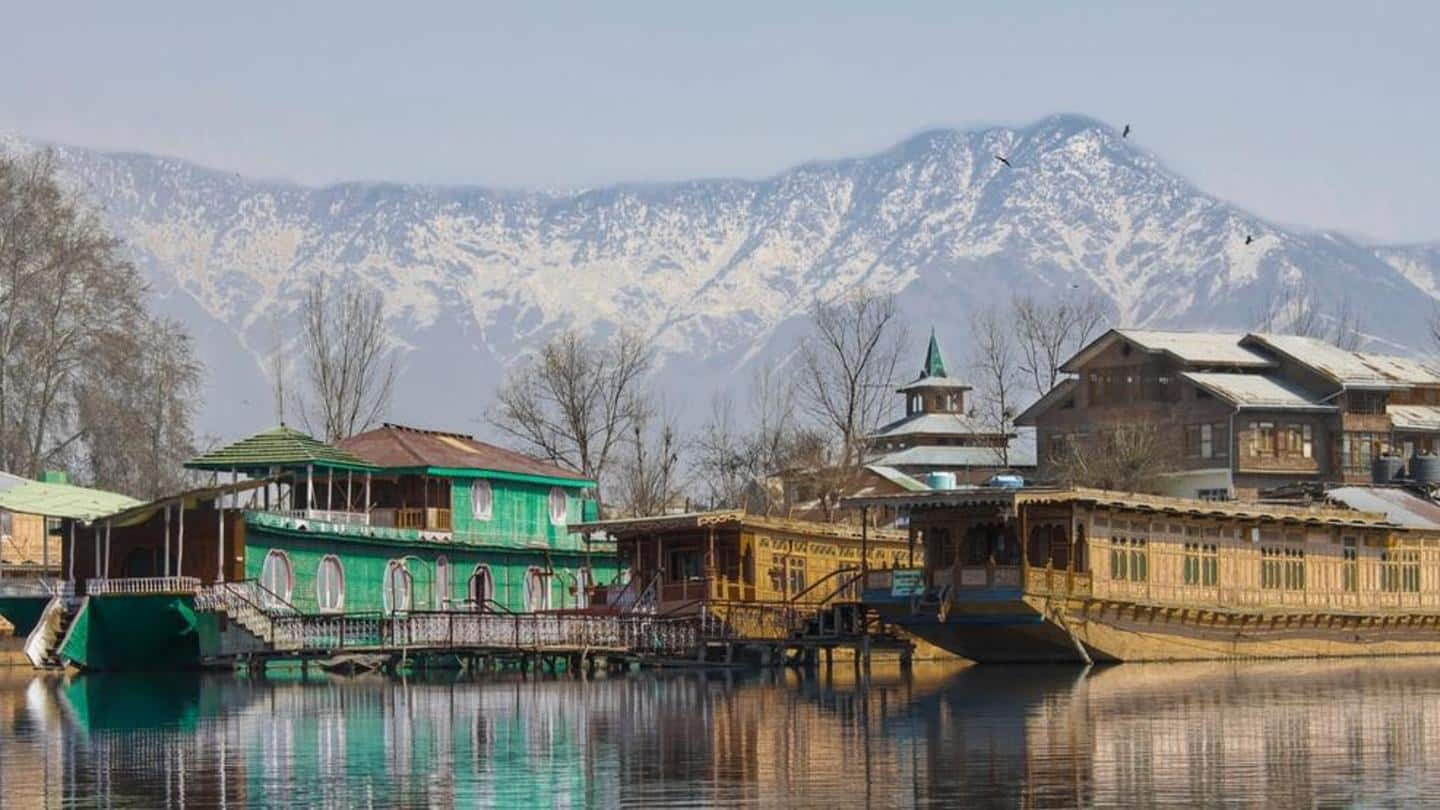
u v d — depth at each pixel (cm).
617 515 16038
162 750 6575
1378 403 17325
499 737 6881
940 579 10394
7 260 14575
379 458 12125
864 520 11244
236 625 10062
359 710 8006
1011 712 7662
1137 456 16612
